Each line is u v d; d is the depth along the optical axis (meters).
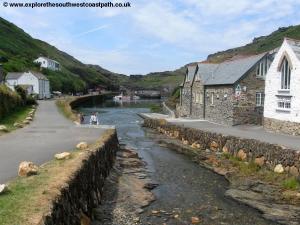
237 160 25.22
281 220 14.95
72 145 20.36
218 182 21.05
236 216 15.41
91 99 109.81
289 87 29.80
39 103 65.88
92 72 177.38
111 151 24.28
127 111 78.62
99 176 17.64
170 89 161.88
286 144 22.72
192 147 32.94
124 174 22.23
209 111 44.78
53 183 11.12
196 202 17.27
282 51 30.38
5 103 38.78
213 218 15.16
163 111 74.31
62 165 13.69
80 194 12.91
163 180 21.44
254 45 142.75
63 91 116.81
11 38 149.38
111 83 175.12
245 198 17.69
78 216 11.98
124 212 15.41
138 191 18.61
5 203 9.32
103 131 28.53
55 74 124.19
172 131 40.28
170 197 18.03
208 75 47.12
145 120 53.09
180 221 14.71
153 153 30.45
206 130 32.88
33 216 8.53
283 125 30.42
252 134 29.36
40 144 20.73
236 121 37.91
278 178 20.28
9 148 19.14
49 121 36.91
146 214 15.41
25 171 12.18
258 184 19.94
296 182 18.91
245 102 38.09
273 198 17.62
